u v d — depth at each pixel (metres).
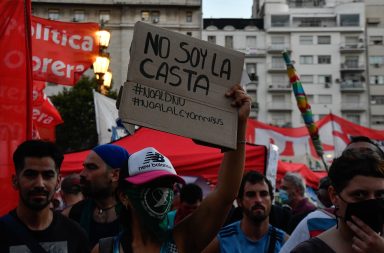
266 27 64.31
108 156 4.27
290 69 9.27
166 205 2.60
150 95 2.56
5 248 3.08
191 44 2.68
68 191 5.90
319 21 64.94
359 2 64.62
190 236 2.70
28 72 4.89
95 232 4.20
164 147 7.68
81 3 51.94
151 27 2.60
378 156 2.50
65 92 36.62
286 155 13.22
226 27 64.56
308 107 9.16
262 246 4.09
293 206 6.60
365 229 2.31
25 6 4.96
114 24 52.12
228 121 2.70
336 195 2.54
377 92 63.66
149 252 2.58
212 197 2.75
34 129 7.96
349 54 64.06
